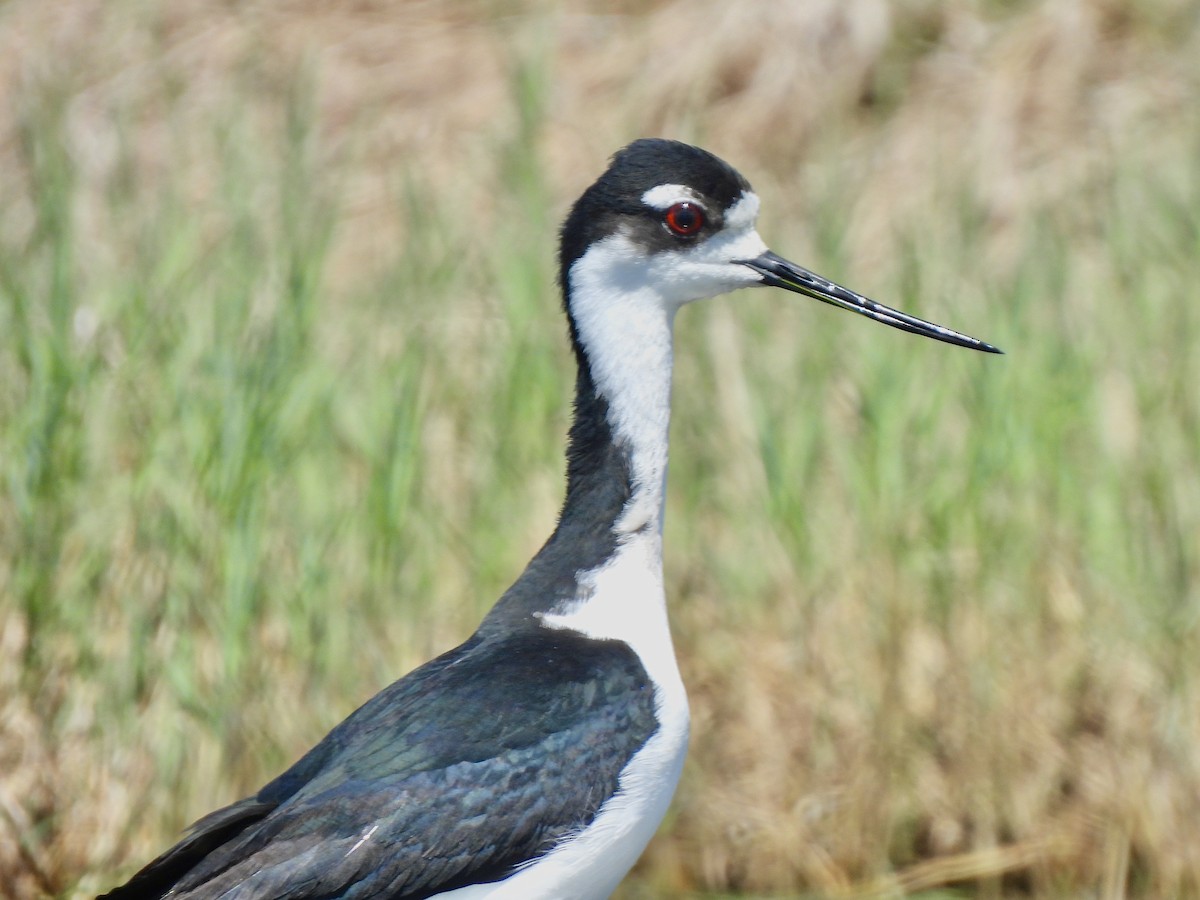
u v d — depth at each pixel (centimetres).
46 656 1062
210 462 1070
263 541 1086
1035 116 1681
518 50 1788
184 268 1255
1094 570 1148
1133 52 1738
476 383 1266
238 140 1580
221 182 1506
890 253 1493
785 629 1166
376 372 1287
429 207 1534
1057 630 1145
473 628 1127
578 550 818
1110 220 1431
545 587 815
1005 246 1534
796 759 1142
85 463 1094
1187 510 1151
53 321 1104
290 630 1074
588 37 1823
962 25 1773
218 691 1057
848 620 1142
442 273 1352
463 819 744
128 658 1059
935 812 1134
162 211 1402
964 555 1145
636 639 801
